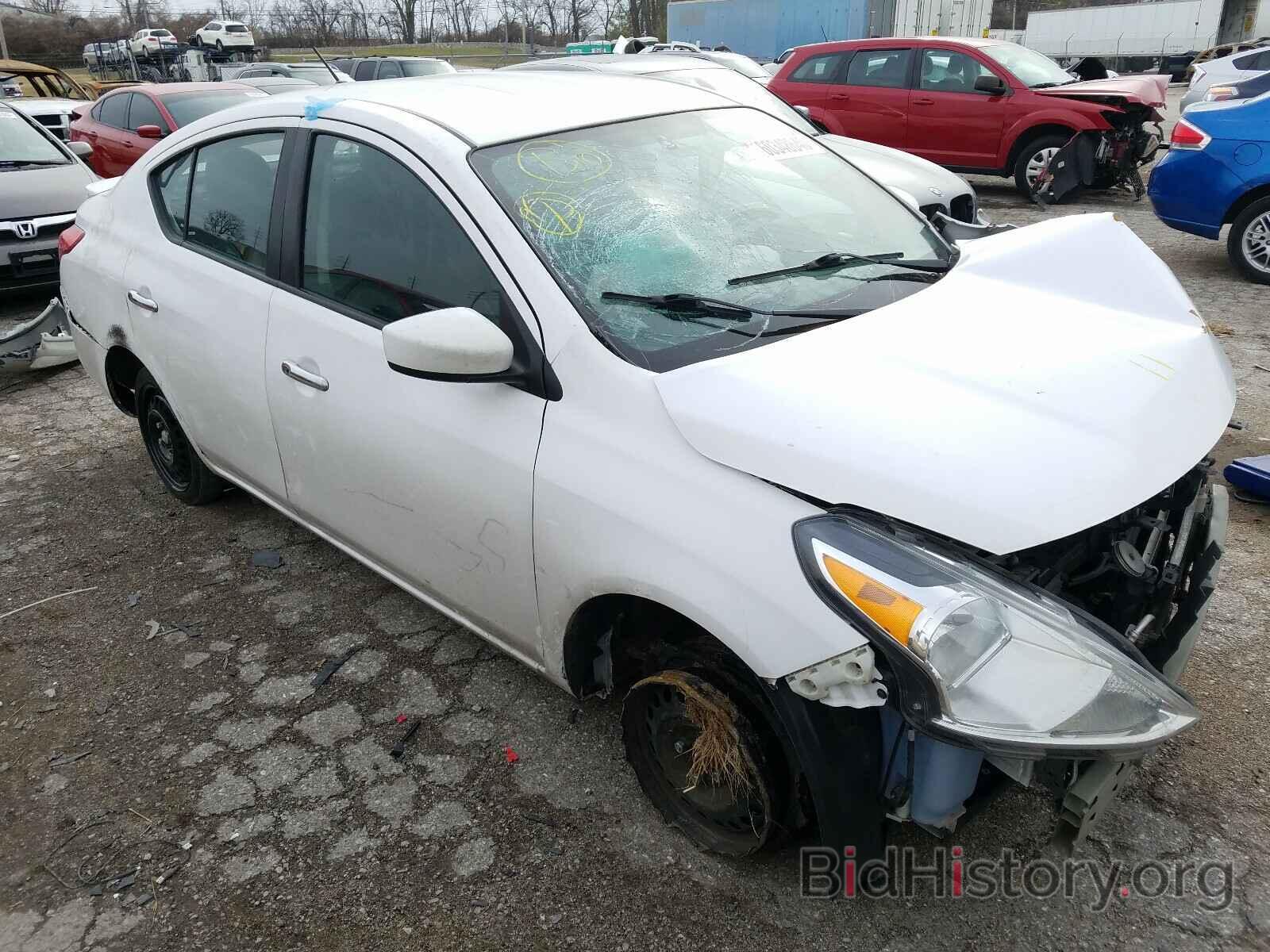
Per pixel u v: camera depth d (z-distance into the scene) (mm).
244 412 3361
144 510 4395
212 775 2795
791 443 2031
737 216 2854
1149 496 2020
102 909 2379
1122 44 35500
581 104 3051
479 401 2527
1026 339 2438
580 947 2236
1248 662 3086
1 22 37531
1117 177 11023
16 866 2516
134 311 3838
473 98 2980
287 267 3125
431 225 2654
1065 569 2217
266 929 2312
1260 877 2344
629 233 2611
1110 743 1788
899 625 1813
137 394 4234
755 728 2160
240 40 34938
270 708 3062
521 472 2412
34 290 7789
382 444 2793
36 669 3299
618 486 2217
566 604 2414
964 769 2020
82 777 2807
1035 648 1867
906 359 2289
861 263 2852
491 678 3168
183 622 3531
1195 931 2221
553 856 2477
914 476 1945
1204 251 8633
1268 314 6703
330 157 2979
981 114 10867
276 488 3443
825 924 2258
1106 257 2893
